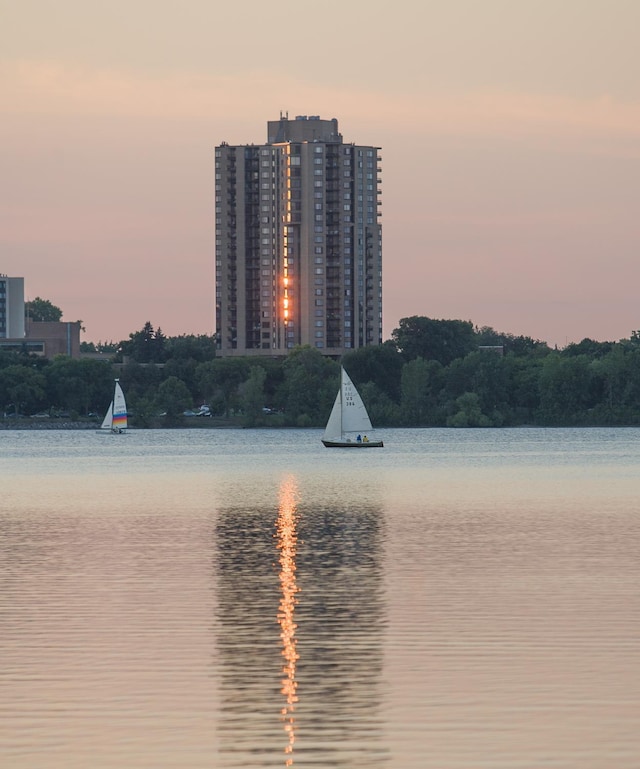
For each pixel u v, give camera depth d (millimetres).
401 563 175000
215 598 146250
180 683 106125
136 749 89062
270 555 185750
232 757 87375
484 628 126875
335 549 192500
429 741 90250
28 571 169000
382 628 127562
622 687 103250
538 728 92688
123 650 118188
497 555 182875
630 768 84500
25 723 94938
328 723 94625
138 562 178250
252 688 104312
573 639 121375
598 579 158000
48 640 122812
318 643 120750
